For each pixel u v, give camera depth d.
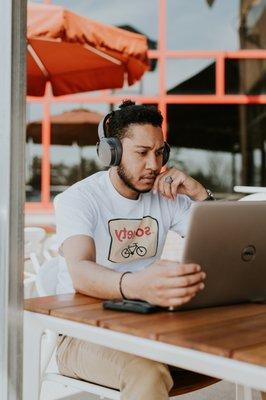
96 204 2.06
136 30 10.34
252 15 10.41
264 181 10.95
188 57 10.38
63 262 2.07
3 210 1.57
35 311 1.60
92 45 5.13
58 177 10.16
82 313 1.54
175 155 10.70
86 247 1.90
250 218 1.61
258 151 10.89
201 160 10.87
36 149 10.08
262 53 10.45
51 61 5.84
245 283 1.67
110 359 1.74
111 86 6.02
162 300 1.52
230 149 10.86
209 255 1.57
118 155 2.02
